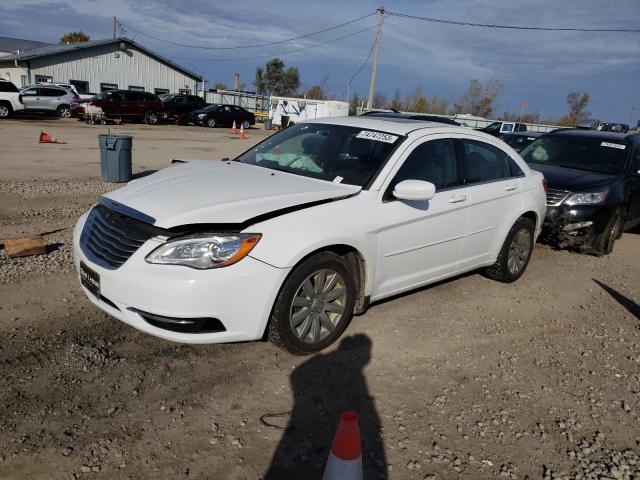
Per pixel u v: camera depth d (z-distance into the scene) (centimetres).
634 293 603
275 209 358
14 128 2142
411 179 437
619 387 388
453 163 486
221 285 327
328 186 411
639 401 371
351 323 449
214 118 3259
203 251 327
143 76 3944
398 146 443
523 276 625
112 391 327
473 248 511
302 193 386
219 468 272
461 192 480
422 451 298
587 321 507
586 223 705
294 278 354
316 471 276
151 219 339
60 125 2498
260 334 351
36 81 3478
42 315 416
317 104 3634
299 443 296
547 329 480
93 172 1166
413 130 466
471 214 491
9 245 537
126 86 3869
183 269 324
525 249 587
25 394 316
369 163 434
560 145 852
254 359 378
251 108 4831
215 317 331
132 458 274
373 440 303
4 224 675
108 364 355
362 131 473
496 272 571
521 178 566
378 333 436
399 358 400
